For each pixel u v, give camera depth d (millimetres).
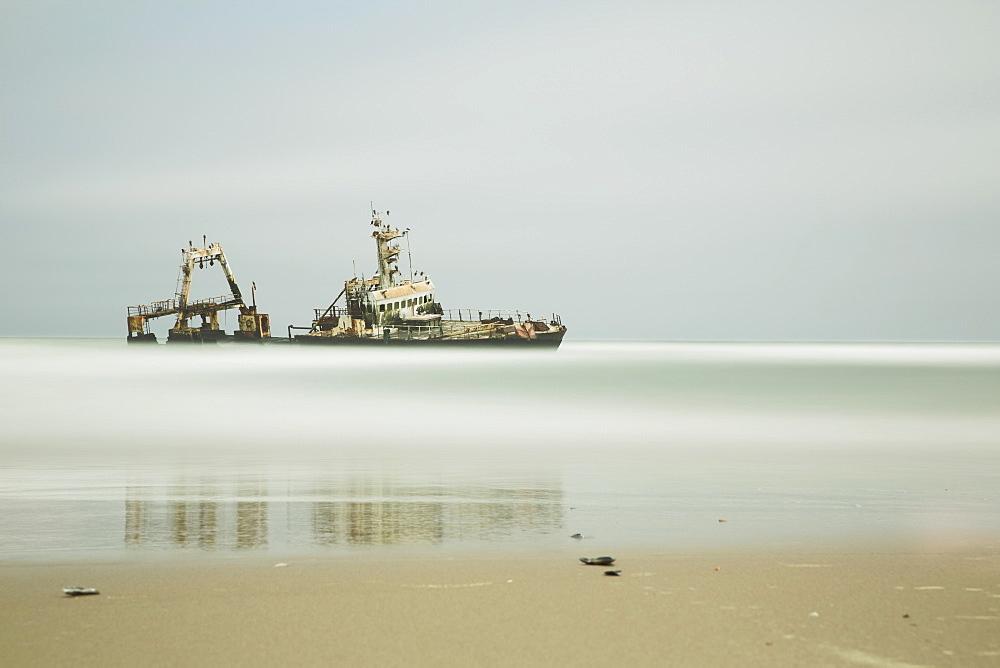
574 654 6996
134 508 14383
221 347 134500
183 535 11945
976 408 42125
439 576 9469
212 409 41062
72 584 9094
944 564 10094
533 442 26906
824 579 9344
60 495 15898
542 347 132375
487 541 11547
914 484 17562
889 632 7535
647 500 15312
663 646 7188
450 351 123938
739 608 8227
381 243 123375
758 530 12383
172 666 6707
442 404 44562
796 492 16266
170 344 138250
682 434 29703
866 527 12672
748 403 45812
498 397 49781
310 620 7828
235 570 9758
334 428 31906
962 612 8109
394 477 18688
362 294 123375
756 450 24547
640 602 8430
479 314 132750
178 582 9172
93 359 113438
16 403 44312
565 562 10195
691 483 17672
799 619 7887
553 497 15703
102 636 7383
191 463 21438
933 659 6895
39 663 6754
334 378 70312
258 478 18438
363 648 7109
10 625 7672
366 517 13516
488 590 8859
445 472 19562
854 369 100688
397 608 8195
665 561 10250
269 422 34406
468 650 7078
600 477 18641
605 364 109500
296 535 11961
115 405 43188
